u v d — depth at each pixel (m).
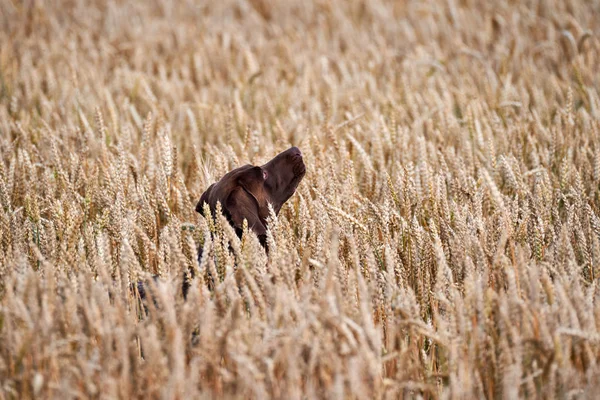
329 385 10.26
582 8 41.16
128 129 23.14
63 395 9.62
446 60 36.47
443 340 11.12
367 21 46.16
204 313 10.49
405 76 32.78
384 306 12.83
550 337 10.69
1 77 31.88
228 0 49.88
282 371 10.73
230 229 13.03
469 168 21.06
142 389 10.46
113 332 10.59
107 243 13.84
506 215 14.22
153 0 49.78
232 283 11.77
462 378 10.73
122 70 34.38
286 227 15.84
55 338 11.01
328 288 11.06
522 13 41.81
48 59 36.06
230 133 24.17
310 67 32.53
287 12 47.31
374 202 18.69
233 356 9.93
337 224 15.46
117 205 15.30
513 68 33.28
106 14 46.28
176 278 12.62
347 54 37.97
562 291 11.02
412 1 48.84
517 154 22.28
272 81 32.47
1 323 11.31
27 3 45.78
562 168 18.77
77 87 30.33
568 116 24.03
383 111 28.73
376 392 10.30
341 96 30.19
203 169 20.05
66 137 23.36
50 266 11.72
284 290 11.34
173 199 18.86
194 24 45.69
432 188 16.86
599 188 19.58
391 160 21.81
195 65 34.22
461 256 13.50
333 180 18.28
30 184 19.12
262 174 16.17
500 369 10.91
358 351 10.21
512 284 11.38
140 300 13.62
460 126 26.61
